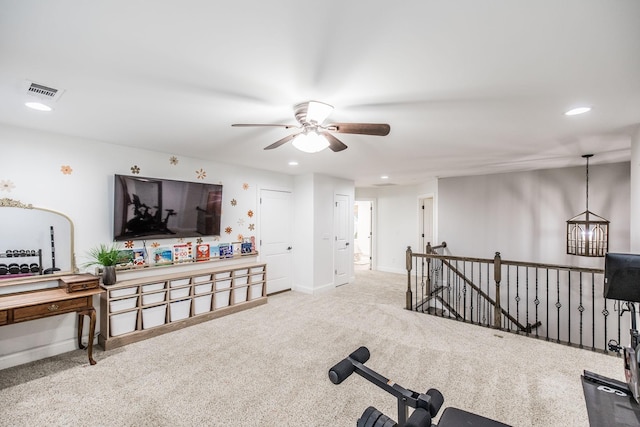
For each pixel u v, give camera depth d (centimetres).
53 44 140
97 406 212
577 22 122
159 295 344
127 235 341
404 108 217
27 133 281
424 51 145
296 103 209
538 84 179
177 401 219
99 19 122
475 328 366
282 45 141
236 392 230
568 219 478
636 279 145
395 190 766
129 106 218
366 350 154
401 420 135
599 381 143
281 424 196
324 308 443
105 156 330
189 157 404
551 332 493
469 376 255
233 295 421
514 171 518
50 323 291
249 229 484
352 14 119
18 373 257
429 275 533
